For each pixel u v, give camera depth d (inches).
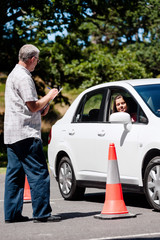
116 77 1137.4
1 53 1055.6
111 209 260.1
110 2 957.8
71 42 1072.2
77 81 1178.0
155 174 274.2
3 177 517.0
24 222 259.1
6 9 839.7
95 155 314.2
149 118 284.7
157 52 1330.0
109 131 305.6
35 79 1196.5
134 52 1223.5
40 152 253.9
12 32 948.0
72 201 340.5
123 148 292.8
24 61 256.5
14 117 253.6
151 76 1235.2
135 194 372.8
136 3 978.7
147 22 1149.1
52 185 445.1
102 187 311.7
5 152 889.5
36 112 255.1
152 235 216.7
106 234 221.1
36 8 845.2
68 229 235.0
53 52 1120.2
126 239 210.1
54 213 286.0
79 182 331.3
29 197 343.9
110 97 318.7
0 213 294.2
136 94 300.8
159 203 271.4
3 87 1582.2
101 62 1126.4
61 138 349.7
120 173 296.0
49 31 876.0
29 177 253.8
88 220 257.9
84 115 336.8
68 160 342.0
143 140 280.4
